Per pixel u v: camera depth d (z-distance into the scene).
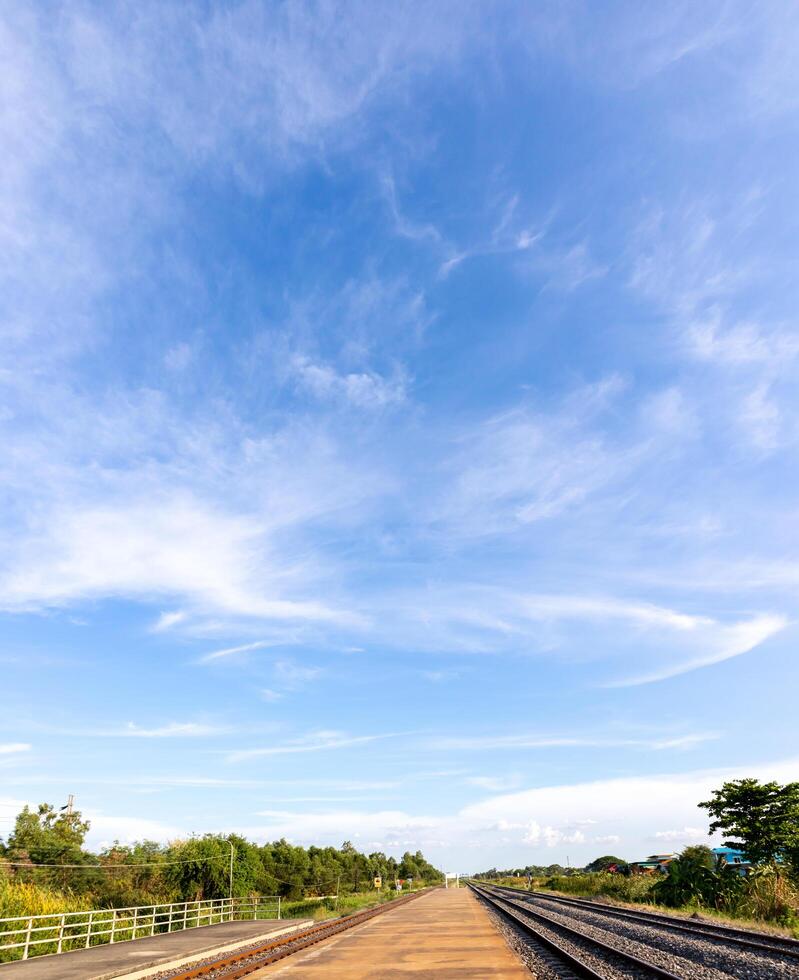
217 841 56.00
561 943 20.61
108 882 52.84
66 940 23.66
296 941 23.08
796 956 15.67
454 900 56.22
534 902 50.19
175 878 53.62
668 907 36.00
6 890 25.16
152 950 21.22
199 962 19.25
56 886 49.56
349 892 117.31
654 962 15.65
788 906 27.38
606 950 18.30
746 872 34.91
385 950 19.56
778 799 33.78
